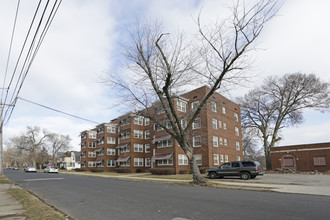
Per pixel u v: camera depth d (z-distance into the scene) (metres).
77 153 89.62
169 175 28.69
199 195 11.41
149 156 41.41
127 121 43.00
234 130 39.12
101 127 51.59
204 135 28.45
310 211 7.50
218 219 6.64
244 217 6.80
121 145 43.34
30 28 9.62
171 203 9.27
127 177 27.50
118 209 8.35
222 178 22.23
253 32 14.26
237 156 38.59
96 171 50.00
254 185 15.49
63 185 17.88
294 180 19.38
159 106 19.70
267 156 41.91
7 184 18.58
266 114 42.41
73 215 7.60
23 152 94.56
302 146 34.28
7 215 7.39
